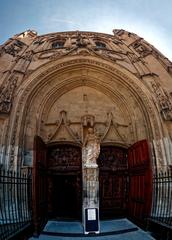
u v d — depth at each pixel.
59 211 12.02
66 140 12.10
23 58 12.83
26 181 10.37
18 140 10.75
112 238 8.49
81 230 9.35
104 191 11.92
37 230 8.62
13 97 11.28
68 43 14.71
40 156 10.27
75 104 13.20
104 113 13.18
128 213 11.62
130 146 12.24
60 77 13.07
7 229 7.35
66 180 12.60
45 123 12.41
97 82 13.50
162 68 13.57
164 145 11.35
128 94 13.07
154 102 12.12
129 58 14.16
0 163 10.05
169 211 9.98
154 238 8.48
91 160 10.05
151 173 9.80
